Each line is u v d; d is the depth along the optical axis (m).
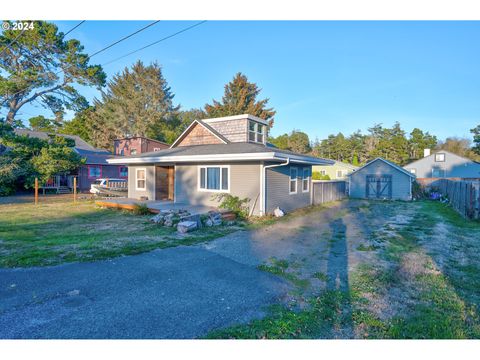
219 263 5.16
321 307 3.50
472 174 29.38
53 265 4.70
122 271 4.54
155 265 4.90
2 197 17.55
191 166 12.57
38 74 19.00
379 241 7.24
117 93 40.22
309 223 9.92
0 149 19.30
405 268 5.09
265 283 4.27
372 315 3.31
